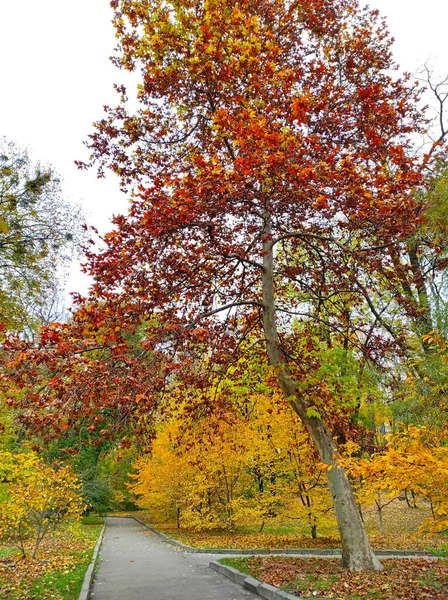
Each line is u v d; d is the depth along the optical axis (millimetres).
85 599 6484
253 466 14836
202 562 10727
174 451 16578
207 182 6836
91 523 26750
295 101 6996
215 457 15102
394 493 5160
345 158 7875
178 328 6652
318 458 11984
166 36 8492
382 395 9922
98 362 5777
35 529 11969
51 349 5855
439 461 4758
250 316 11039
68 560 10586
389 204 7965
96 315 6449
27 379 5730
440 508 5086
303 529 17453
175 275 7840
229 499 16500
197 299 9461
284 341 10602
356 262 9805
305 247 10609
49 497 10867
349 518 7500
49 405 5453
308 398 7996
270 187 7047
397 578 6289
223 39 8391
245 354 10406
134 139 9492
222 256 8609
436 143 7402
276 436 12828
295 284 11633
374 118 8812
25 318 12516
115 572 9477
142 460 20734
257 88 8328
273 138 6273
